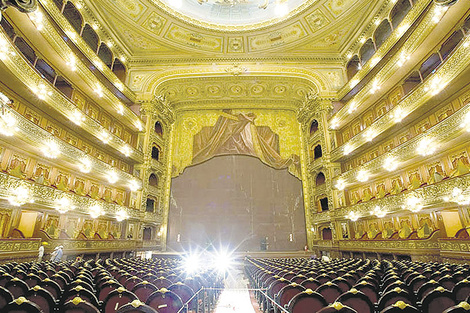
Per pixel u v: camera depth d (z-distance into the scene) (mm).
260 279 6855
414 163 14516
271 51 23281
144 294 4359
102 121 19078
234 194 24047
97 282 5156
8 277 4336
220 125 26344
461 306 2406
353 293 3311
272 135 26047
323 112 21797
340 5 19281
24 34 13320
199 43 22734
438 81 12430
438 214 13352
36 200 11750
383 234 16266
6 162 12266
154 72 23359
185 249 22562
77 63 15531
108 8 18891
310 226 22953
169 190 24141
